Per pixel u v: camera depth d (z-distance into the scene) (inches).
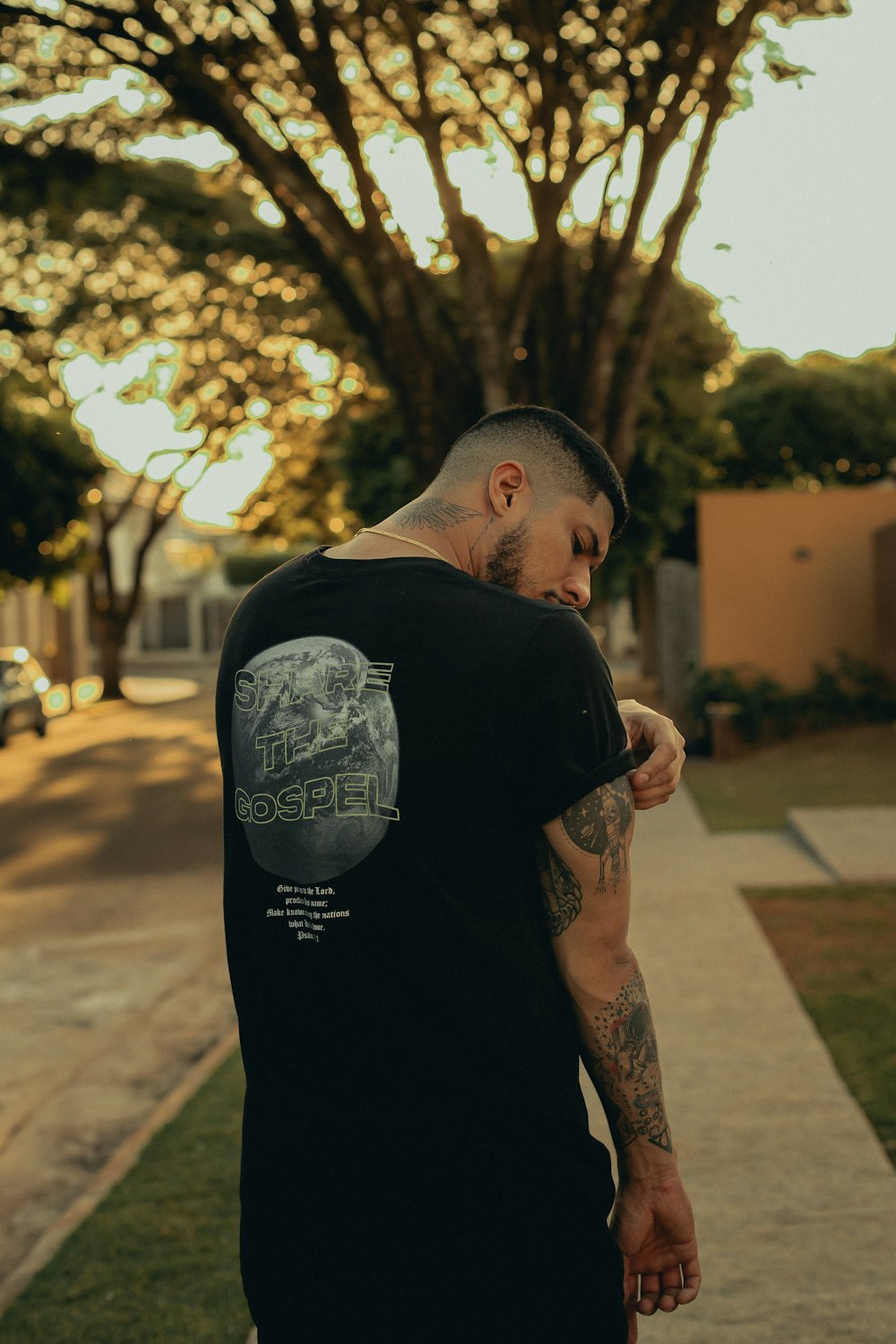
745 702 608.7
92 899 364.8
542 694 54.1
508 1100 53.7
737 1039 177.6
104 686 1261.1
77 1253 137.6
